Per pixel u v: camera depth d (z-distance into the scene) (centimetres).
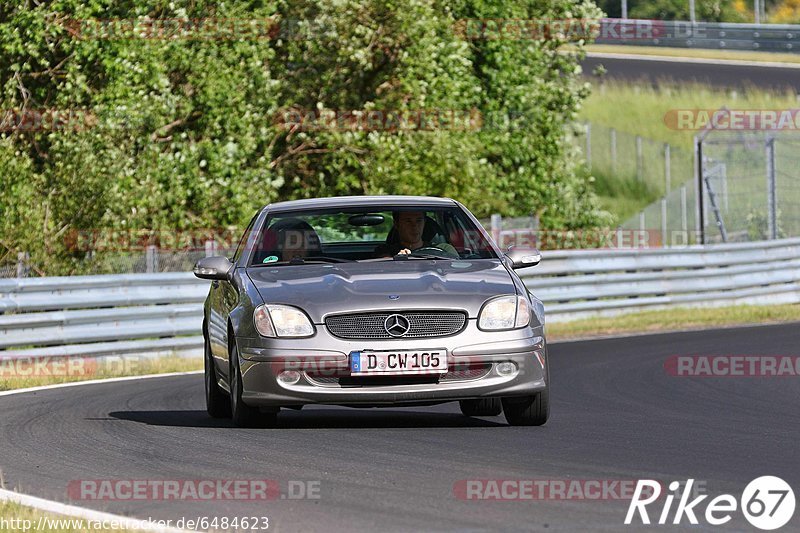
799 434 2462
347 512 1739
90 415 2925
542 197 8244
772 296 6869
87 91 6109
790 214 10925
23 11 6084
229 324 2609
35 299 4428
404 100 7062
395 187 6862
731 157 11800
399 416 2838
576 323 5772
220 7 6462
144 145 6234
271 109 6706
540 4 8362
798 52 16675
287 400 2462
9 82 6088
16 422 2811
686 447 2284
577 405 3022
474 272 2627
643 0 18400
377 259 2750
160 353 4762
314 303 2486
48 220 5572
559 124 8431
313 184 7069
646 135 13300
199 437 2475
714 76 15038
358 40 6844
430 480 1956
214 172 6325
